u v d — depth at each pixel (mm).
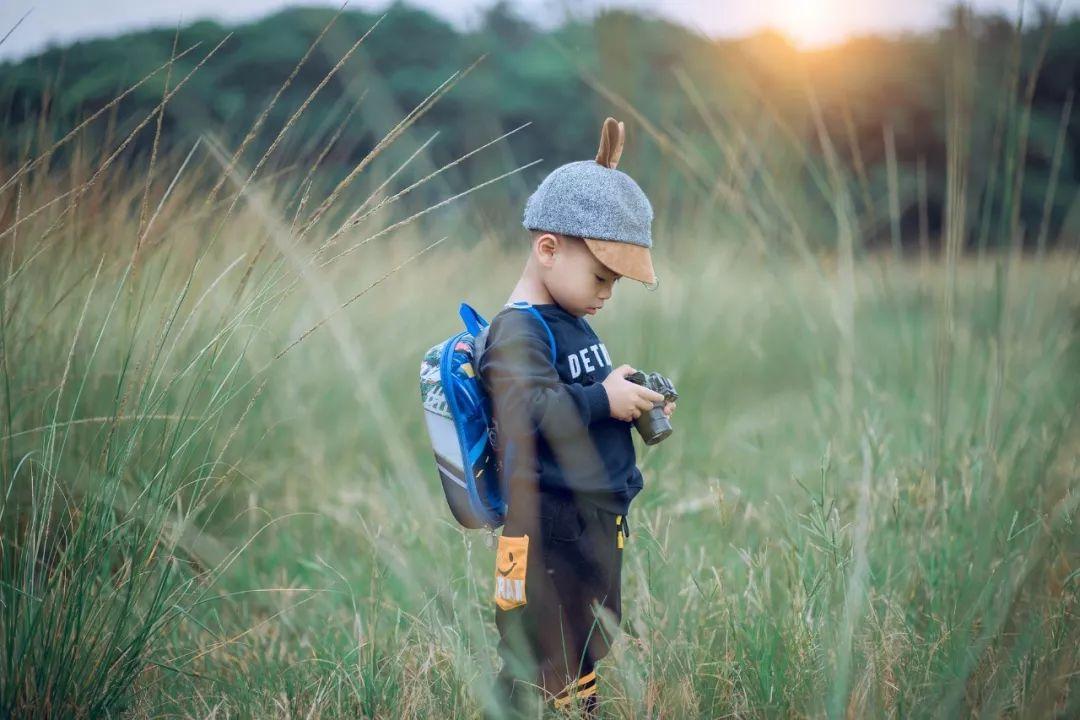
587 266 2236
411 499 3586
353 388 4680
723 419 5004
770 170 4973
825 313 5121
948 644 2469
